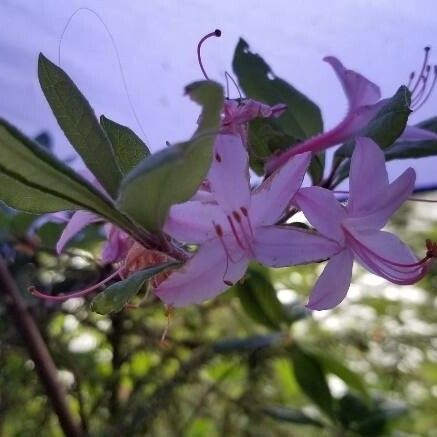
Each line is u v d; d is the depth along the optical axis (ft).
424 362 1.25
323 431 1.13
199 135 0.36
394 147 0.63
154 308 0.95
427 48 0.63
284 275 1.16
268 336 0.94
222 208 0.43
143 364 1.01
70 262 0.90
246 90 0.67
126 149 0.46
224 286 0.43
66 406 0.77
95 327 0.92
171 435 0.95
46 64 0.44
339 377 0.96
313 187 0.46
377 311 1.22
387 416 0.99
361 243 0.47
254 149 0.53
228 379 1.09
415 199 0.58
